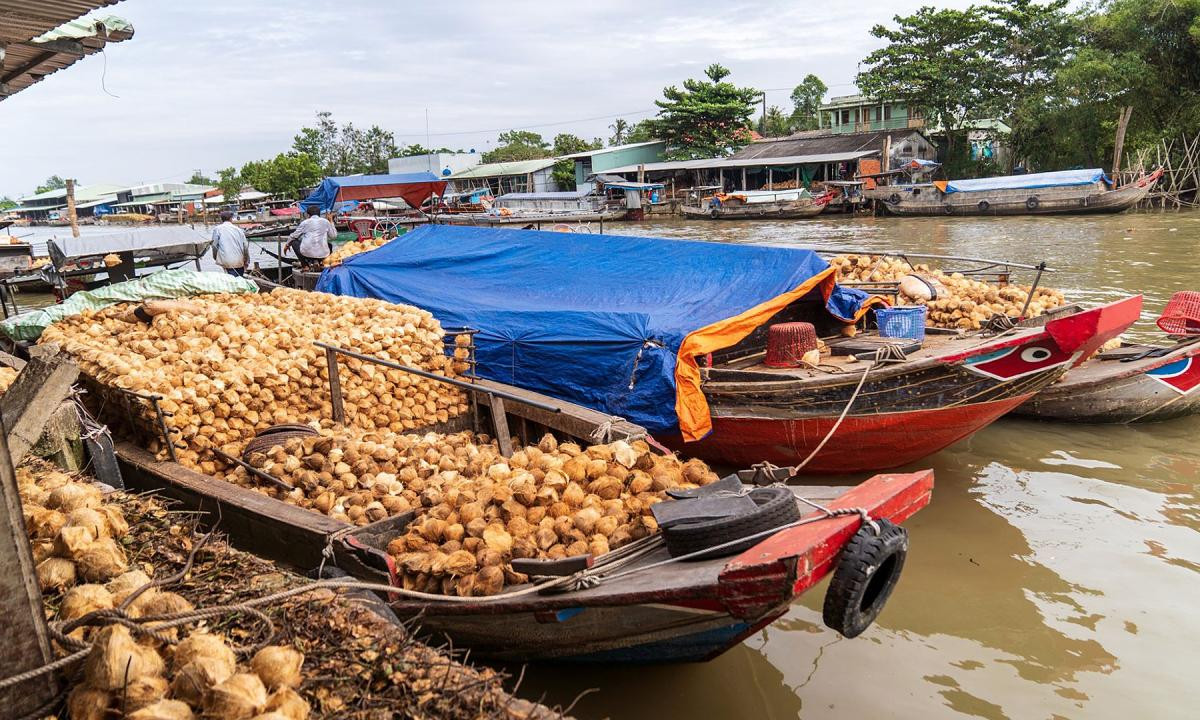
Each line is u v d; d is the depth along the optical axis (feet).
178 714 8.50
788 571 12.38
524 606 14.62
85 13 15.52
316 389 23.44
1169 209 111.14
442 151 240.94
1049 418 30.76
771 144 164.96
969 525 22.88
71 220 92.48
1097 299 49.26
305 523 16.99
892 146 146.82
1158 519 22.77
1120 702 15.69
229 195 242.58
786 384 24.81
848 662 17.31
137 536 13.94
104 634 9.29
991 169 151.84
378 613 14.02
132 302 31.73
